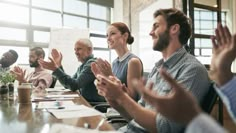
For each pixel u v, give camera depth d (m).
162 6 4.01
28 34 5.05
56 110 1.30
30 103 1.56
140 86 0.54
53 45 5.16
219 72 0.61
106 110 1.90
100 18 6.24
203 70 1.16
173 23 1.31
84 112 1.25
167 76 0.49
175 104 0.45
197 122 0.33
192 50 3.25
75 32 5.32
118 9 6.06
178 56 1.30
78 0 5.78
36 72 2.90
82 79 2.24
